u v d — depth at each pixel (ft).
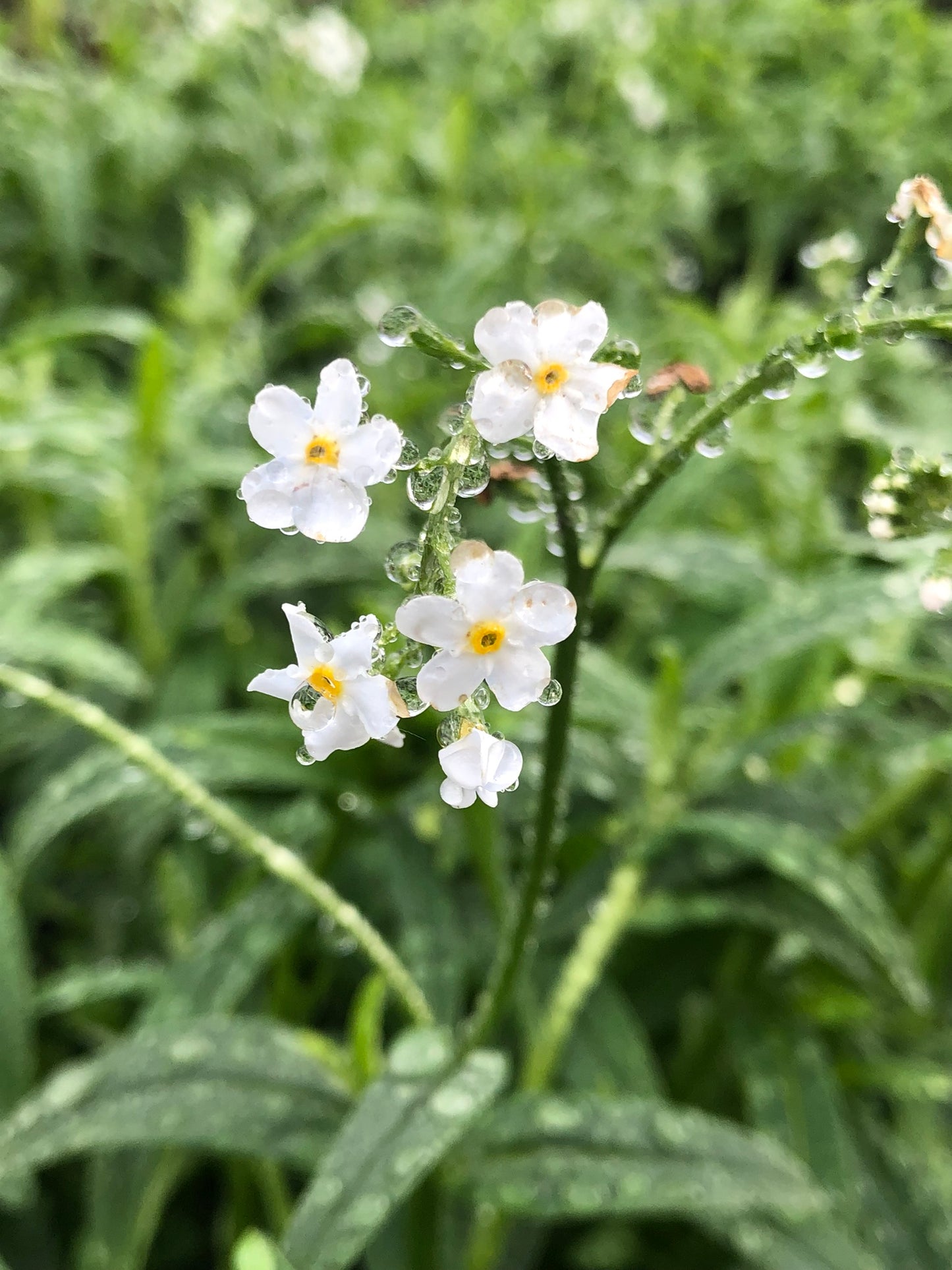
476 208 1.02
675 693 0.40
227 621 0.59
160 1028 0.33
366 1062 0.33
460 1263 0.39
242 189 0.97
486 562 0.19
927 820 0.52
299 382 0.74
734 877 0.42
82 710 0.32
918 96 1.19
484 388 0.19
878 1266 0.36
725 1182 0.31
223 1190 0.49
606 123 1.21
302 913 0.40
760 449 0.58
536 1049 0.37
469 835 0.37
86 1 1.25
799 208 1.10
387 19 1.48
